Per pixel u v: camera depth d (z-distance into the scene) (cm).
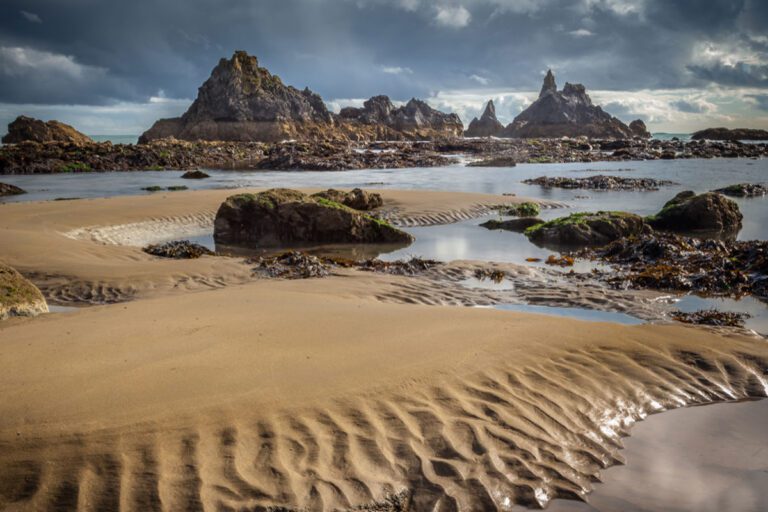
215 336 662
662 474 473
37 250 1326
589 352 666
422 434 489
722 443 520
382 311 806
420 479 448
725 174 3856
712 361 662
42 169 4606
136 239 1736
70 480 412
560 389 580
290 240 1697
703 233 1820
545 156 5966
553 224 1667
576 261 1351
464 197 2391
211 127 10200
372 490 432
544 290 1058
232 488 418
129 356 592
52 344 629
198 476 424
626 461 492
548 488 453
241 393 518
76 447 436
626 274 1187
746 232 1831
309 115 11325
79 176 4256
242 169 5088
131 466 426
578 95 15525
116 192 3030
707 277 1095
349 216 1675
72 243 1449
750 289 1060
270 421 483
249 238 1712
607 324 768
